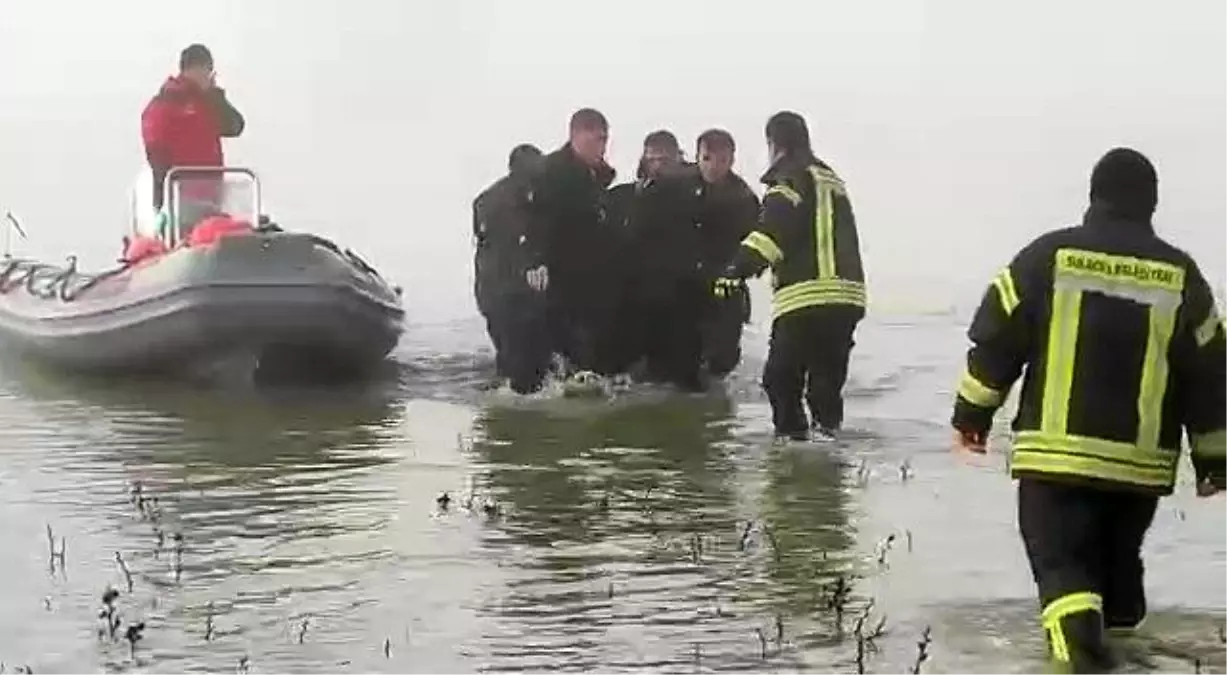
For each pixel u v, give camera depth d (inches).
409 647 236.4
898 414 447.2
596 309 493.4
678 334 492.7
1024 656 228.2
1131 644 233.9
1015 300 230.5
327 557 289.3
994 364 232.2
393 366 546.9
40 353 546.0
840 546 294.5
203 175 542.3
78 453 391.5
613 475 362.6
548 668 226.1
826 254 398.0
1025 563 280.8
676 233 489.4
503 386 502.0
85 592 267.6
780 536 302.2
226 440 410.0
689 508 327.3
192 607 258.5
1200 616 248.7
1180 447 234.7
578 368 498.6
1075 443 226.2
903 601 257.8
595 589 266.4
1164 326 226.5
